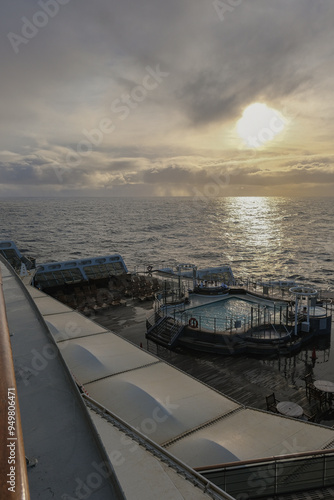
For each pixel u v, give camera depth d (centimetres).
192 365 2075
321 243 11481
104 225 17250
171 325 2502
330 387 1570
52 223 17838
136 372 1603
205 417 1283
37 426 461
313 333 2461
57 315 2364
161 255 9206
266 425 1235
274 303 2800
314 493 929
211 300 3189
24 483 194
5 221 18612
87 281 3762
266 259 8688
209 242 11769
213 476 947
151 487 709
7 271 1486
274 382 1861
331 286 5831
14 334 772
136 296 3422
